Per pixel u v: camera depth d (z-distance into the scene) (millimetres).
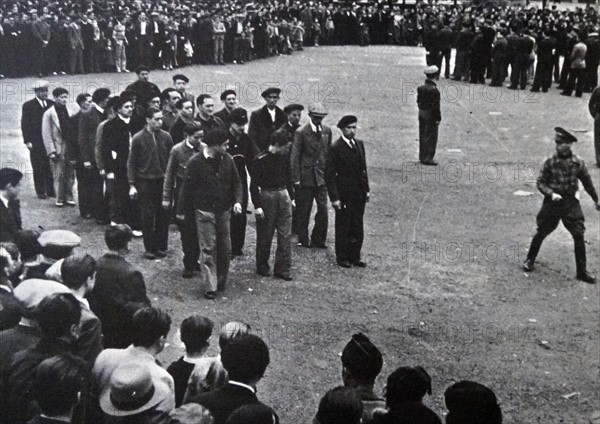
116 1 28484
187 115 11422
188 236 10000
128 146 11336
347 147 10742
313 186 11602
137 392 4363
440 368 8258
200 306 9359
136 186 10625
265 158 10148
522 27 31141
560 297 10406
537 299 10297
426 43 29641
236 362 4453
